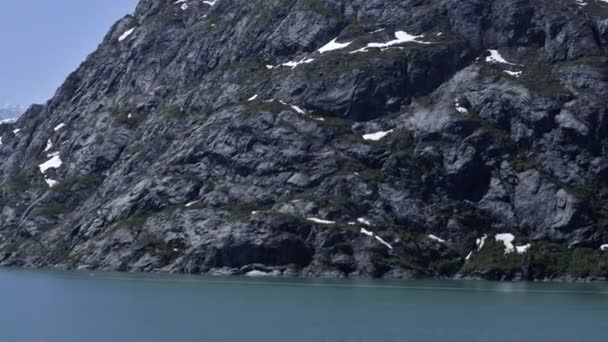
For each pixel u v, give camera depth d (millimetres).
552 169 184375
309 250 172875
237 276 170250
